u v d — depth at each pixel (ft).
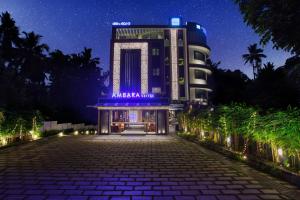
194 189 21.53
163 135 77.82
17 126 56.59
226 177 25.48
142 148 47.47
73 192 20.77
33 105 105.91
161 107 81.15
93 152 42.63
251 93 106.73
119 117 90.79
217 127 48.73
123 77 136.98
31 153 41.63
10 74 96.68
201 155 39.29
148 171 28.40
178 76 171.53
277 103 79.41
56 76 160.76
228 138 43.01
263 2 19.92
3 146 48.39
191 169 29.32
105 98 85.35
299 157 24.23
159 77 155.22
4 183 23.43
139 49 139.95
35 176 26.13
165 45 174.09
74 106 154.30
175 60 172.86
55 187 22.17
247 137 35.94
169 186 22.47
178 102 162.20
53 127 87.40
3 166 31.17
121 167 30.60
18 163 33.14
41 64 151.94
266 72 100.32
